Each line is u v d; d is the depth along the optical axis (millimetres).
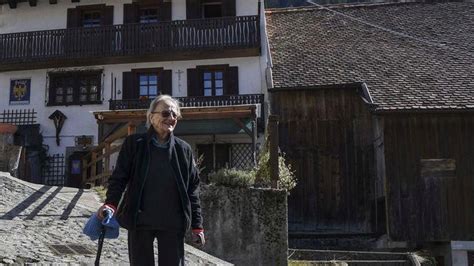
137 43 20438
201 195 9195
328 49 21172
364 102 16875
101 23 21672
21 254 6559
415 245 16219
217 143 19094
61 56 20734
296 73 19156
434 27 22344
